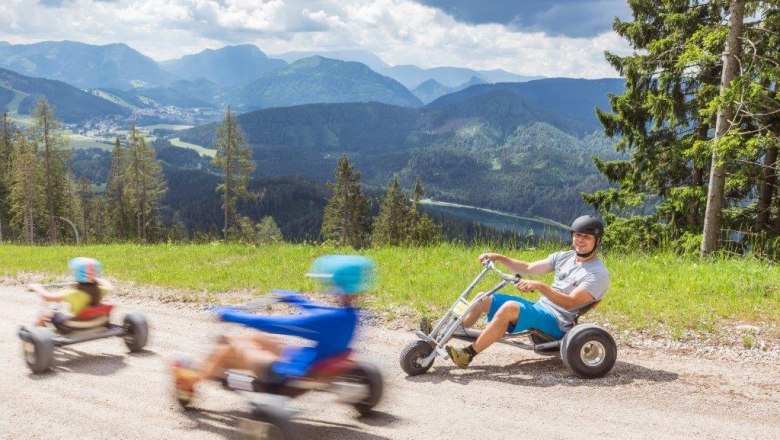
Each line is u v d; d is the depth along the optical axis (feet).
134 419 19.02
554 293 22.65
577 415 18.85
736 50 61.26
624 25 83.30
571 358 21.72
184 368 19.11
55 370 24.27
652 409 19.21
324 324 16.66
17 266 56.29
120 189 340.39
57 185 281.13
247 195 268.21
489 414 19.03
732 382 21.36
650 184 81.41
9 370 24.45
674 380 21.68
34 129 266.77
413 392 20.97
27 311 35.94
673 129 79.87
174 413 19.49
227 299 37.01
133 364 24.91
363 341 27.32
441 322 23.02
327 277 16.87
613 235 79.15
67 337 25.14
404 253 50.75
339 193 314.76
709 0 74.02
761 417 18.47
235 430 18.08
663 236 75.25
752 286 33.42
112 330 26.32
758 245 64.90
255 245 63.62
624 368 23.03
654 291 33.53
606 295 33.04
